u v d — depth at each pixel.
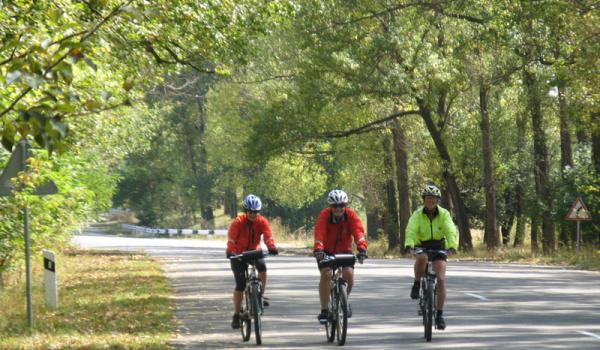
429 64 69.88
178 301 35.91
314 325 27.77
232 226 24.73
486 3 63.00
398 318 29.08
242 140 103.56
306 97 74.38
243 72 90.88
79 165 45.19
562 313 29.66
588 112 60.88
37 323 29.11
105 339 25.20
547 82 65.50
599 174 69.25
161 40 32.34
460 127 86.62
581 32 56.12
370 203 97.19
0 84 16.75
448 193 95.25
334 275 24.19
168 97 153.50
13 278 45.22
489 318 28.42
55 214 43.19
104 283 44.53
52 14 14.31
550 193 72.88
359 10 71.94
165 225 168.62
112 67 35.50
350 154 88.81
